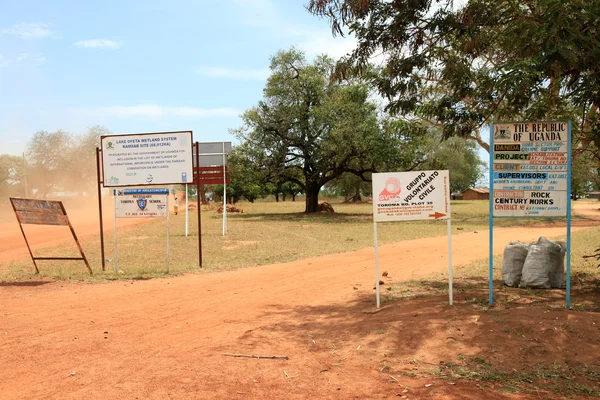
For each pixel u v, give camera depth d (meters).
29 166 57.53
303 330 6.05
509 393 4.10
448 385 4.26
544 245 7.80
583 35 6.13
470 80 7.93
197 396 4.11
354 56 8.17
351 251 15.11
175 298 8.31
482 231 21.77
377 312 6.74
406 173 6.65
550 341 5.09
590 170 24.44
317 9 7.63
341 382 4.41
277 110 35.50
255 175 36.09
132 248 16.44
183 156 11.51
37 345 5.62
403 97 8.49
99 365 4.92
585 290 7.51
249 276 10.70
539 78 6.89
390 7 7.73
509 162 6.31
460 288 8.16
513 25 7.39
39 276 10.80
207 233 22.14
